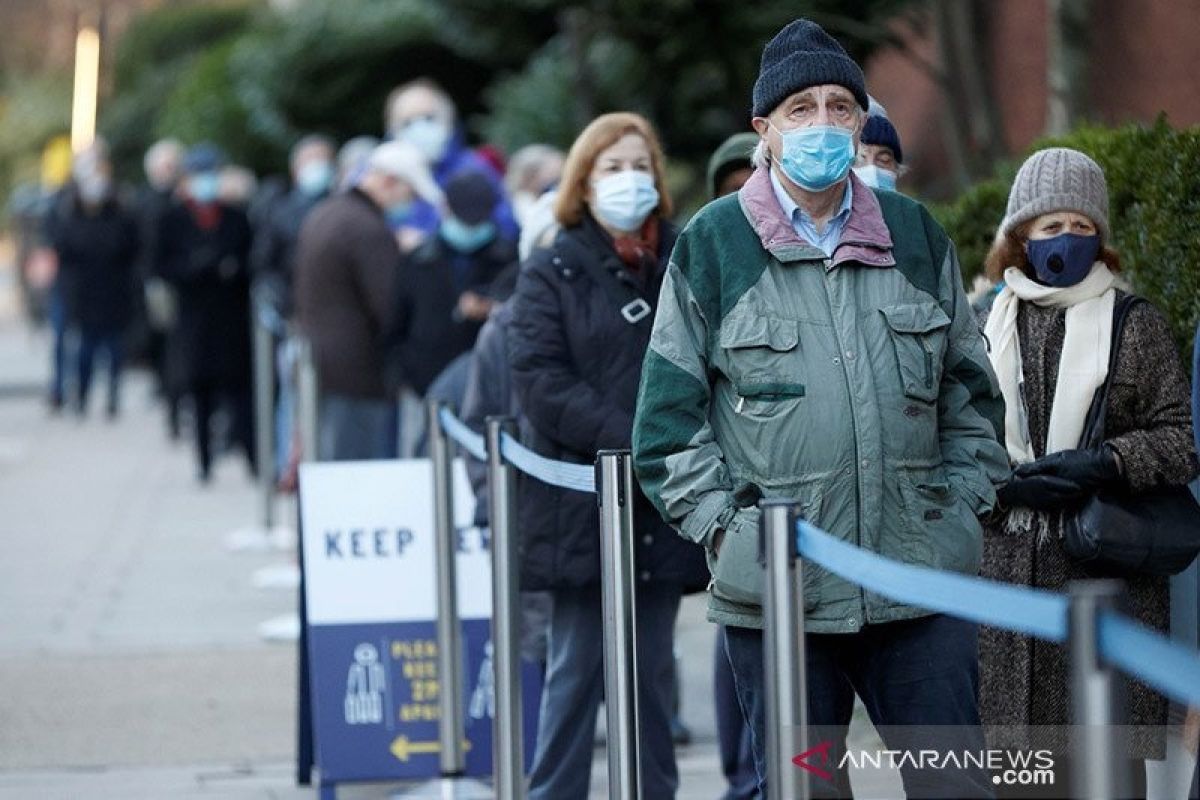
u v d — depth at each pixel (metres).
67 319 45.19
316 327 23.34
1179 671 7.14
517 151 39.41
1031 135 27.73
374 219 23.45
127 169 71.06
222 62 57.88
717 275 10.76
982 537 11.59
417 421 21.52
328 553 15.98
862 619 10.48
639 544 13.66
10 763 16.97
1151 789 12.97
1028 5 27.75
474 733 15.90
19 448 40.84
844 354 10.55
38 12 108.50
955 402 11.02
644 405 10.80
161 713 18.73
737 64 24.83
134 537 29.55
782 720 9.63
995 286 12.63
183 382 34.12
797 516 9.62
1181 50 22.69
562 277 13.70
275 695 19.45
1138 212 14.11
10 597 24.80
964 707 10.72
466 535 16.12
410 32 52.28
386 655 15.86
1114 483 11.81
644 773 13.94
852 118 10.80
